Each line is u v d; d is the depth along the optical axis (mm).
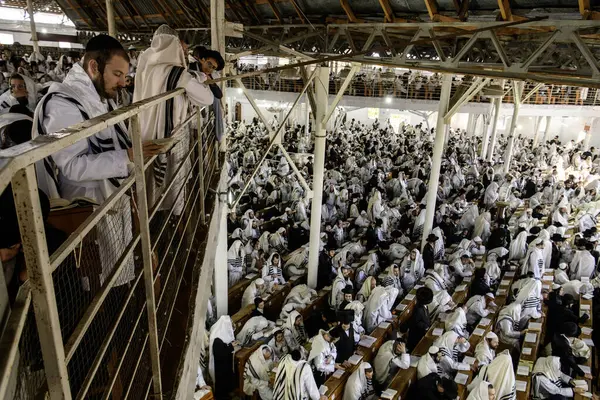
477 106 23422
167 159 3230
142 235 1985
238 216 13680
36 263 1064
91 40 2318
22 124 2340
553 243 12648
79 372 1835
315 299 10195
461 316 9258
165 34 3164
